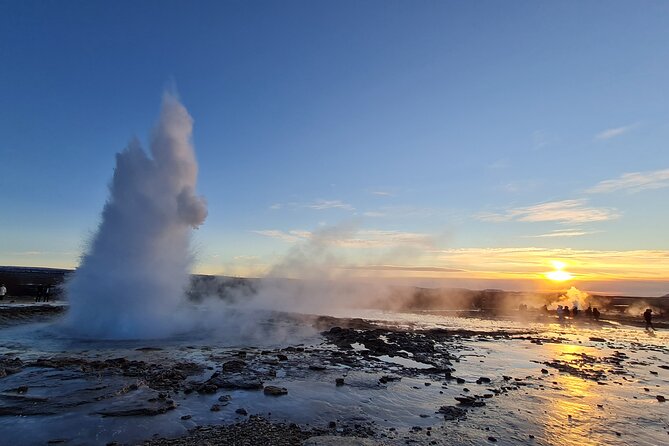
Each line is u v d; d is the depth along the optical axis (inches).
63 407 416.8
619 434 406.6
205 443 343.9
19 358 633.0
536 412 467.2
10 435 349.7
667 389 599.2
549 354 881.5
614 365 777.6
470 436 387.5
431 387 566.9
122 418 395.5
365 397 505.7
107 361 613.3
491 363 759.7
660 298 3149.6
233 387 515.8
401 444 361.7
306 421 413.1
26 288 2038.6
